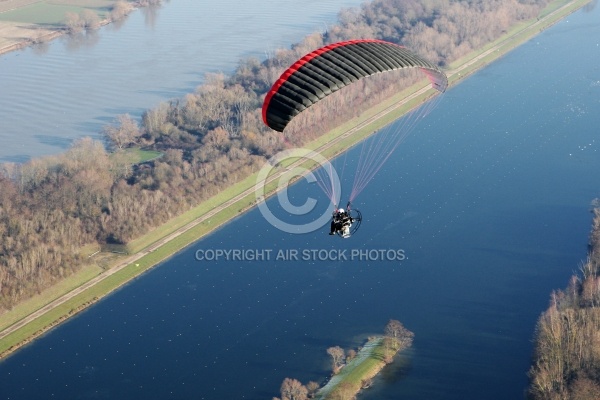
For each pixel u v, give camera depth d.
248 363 111.44
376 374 107.06
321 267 132.12
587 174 158.50
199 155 165.12
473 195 152.00
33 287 126.25
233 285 128.75
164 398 106.50
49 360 114.62
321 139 175.00
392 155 168.62
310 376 108.06
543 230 140.00
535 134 176.25
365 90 191.00
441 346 112.38
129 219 141.75
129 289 129.75
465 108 191.50
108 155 171.50
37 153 177.62
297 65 67.50
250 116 181.00
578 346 103.38
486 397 103.50
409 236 139.38
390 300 122.50
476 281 126.56
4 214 139.00
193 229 145.00
